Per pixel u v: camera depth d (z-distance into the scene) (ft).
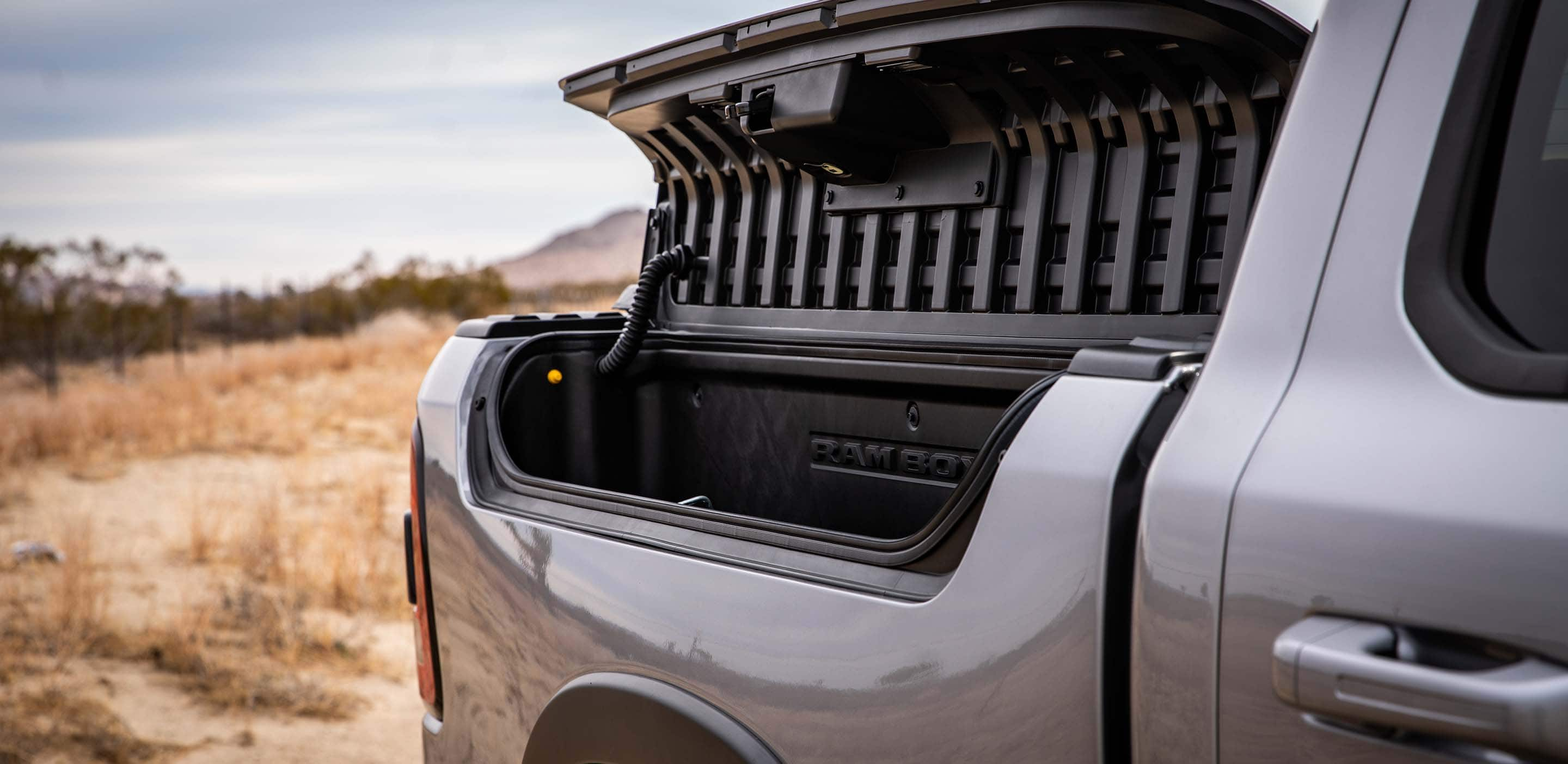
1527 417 2.60
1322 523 2.78
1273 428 3.01
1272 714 2.80
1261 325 3.22
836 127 6.46
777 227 7.93
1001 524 3.56
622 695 4.64
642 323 7.63
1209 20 4.97
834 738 3.90
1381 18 3.30
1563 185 3.07
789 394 7.46
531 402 7.00
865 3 6.02
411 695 16.74
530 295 197.98
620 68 7.69
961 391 6.42
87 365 103.30
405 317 161.68
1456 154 3.00
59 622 17.81
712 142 8.18
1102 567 3.26
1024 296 6.40
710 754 4.27
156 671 16.84
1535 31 3.10
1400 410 2.81
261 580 22.50
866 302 7.34
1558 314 2.85
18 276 100.58
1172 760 3.05
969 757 3.53
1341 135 3.26
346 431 49.80
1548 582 2.40
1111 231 6.06
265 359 87.25
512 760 5.40
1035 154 6.37
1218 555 2.95
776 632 4.11
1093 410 3.56
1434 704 2.39
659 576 4.58
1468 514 2.56
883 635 3.78
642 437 8.09
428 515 6.00
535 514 5.34
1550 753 2.23
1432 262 2.93
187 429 45.19
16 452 39.88
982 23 5.67
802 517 7.41
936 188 6.83
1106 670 3.24
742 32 6.75
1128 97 5.78
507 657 5.39
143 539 26.61
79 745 13.79
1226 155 5.58
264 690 16.06
